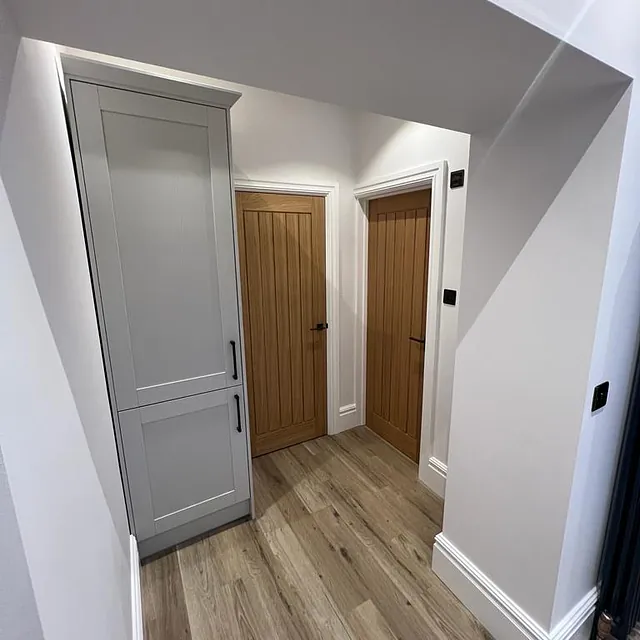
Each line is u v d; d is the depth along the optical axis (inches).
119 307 61.9
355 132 105.3
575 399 45.4
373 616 62.2
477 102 43.6
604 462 51.1
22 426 18.2
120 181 58.9
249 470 81.3
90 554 30.6
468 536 62.9
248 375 103.5
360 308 117.3
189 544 76.9
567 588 52.2
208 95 62.7
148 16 25.7
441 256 83.0
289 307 106.7
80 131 54.9
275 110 93.4
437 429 90.7
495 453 56.3
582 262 43.2
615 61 35.2
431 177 82.3
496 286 53.2
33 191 27.1
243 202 94.5
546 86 38.7
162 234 63.6
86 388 38.9
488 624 59.4
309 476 99.7
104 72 54.4
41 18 25.3
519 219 49.2
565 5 29.5
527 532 53.0
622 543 53.1
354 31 28.2
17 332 19.2
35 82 31.9
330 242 108.2
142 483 69.3
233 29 27.6
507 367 53.0
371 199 109.0
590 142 41.1
